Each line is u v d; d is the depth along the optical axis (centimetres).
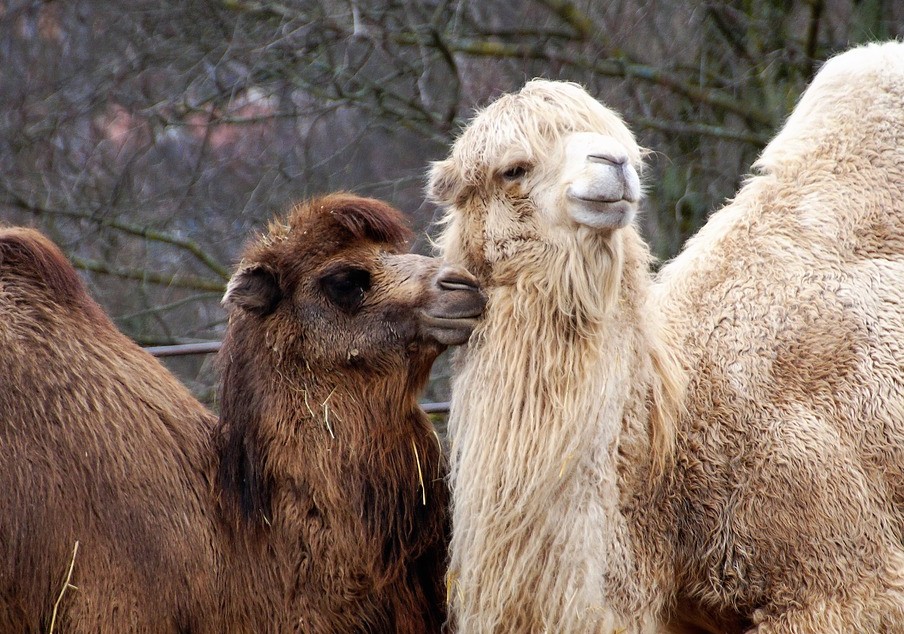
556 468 1452
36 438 1530
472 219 1553
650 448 1509
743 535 1495
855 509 1466
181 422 1644
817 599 1452
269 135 4078
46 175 3788
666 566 1520
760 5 3534
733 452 1514
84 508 1527
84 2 3966
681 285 1658
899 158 1650
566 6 3581
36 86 3988
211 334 3906
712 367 1565
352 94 3556
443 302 1524
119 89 3875
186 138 4216
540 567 1460
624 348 1492
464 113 3619
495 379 1492
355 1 3319
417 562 1622
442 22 3681
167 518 1557
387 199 3850
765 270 1605
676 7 3641
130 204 3797
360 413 1581
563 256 1460
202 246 3891
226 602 1580
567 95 1516
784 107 3422
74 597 1514
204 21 3691
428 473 1616
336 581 1566
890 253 1606
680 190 3528
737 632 1548
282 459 1569
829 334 1545
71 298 1641
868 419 1505
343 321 1583
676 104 3638
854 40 3431
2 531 1503
